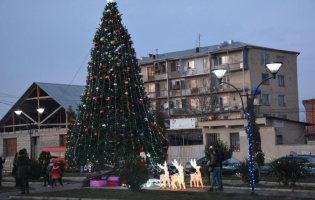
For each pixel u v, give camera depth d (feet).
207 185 71.87
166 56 250.78
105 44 86.84
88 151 85.30
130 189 63.77
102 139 85.25
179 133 163.22
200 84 229.45
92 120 85.40
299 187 64.80
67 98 202.69
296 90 229.04
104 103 86.94
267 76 218.18
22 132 212.84
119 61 86.84
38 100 204.54
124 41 88.02
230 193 58.23
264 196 54.65
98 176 78.18
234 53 215.72
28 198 61.31
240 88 212.43
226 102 216.74
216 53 221.46
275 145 122.62
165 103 236.43
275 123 127.54
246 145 128.16
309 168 88.38
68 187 77.66
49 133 201.87
